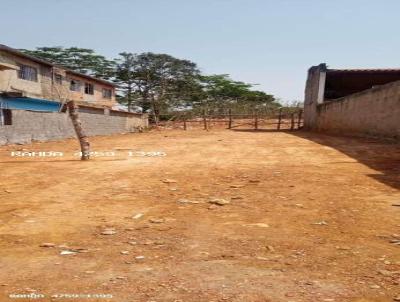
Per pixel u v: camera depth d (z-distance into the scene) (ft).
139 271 12.34
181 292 10.65
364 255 13.50
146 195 24.76
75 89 107.04
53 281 11.63
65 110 79.05
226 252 14.07
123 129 108.78
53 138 74.13
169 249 14.53
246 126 114.73
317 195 23.38
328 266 12.52
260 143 61.26
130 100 161.58
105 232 16.79
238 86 190.08
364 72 80.84
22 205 22.30
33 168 37.24
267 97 189.78
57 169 36.52
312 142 59.41
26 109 70.08
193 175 32.22
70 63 155.53
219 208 20.83
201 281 11.42
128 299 10.26
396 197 22.20
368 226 17.03
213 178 30.58
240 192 24.85
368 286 10.88
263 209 20.42
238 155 46.24
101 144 66.59
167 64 161.99
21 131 64.44
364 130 61.67
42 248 14.89
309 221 18.04
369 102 59.67
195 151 51.90
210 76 190.60
